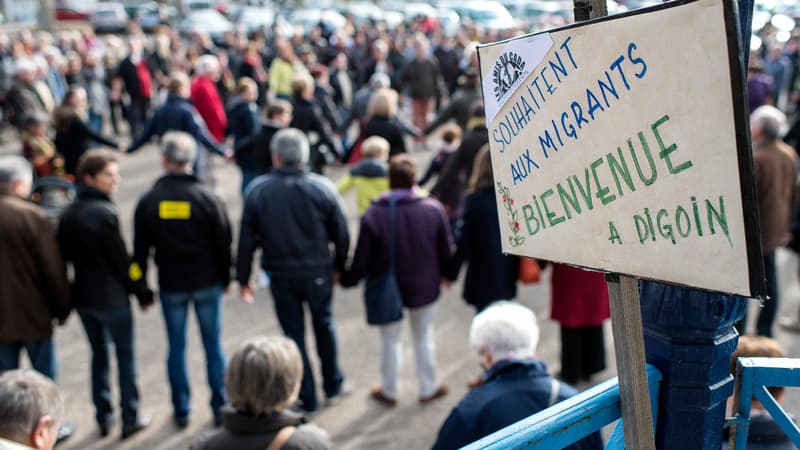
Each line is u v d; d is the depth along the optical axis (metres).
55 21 28.89
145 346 5.16
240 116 6.89
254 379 2.00
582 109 1.04
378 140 5.18
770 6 18.59
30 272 3.60
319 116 6.93
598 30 0.97
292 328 4.06
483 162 4.04
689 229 0.91
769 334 4.61
